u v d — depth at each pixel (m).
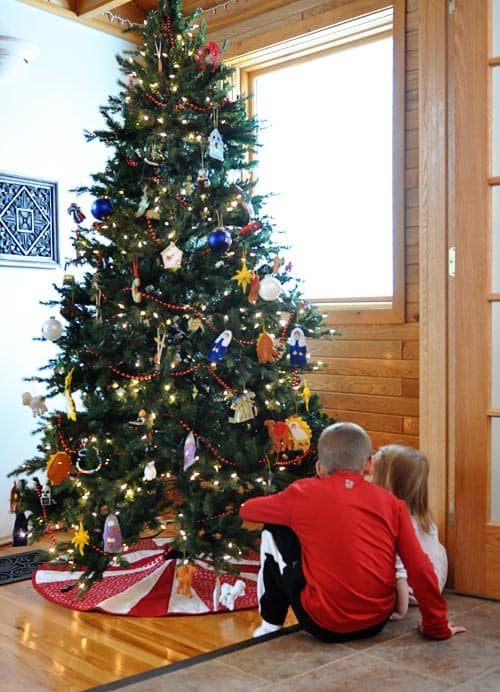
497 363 2.90
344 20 4.10
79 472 3.26
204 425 3.25
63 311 3.41
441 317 3.05
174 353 3.13
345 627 2.32
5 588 3.47
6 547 4.14
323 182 4.39
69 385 3.21
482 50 2.88
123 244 3.25
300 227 4.51
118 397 3.16
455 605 2.78
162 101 3.32
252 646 2.36
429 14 3.05
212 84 3.40
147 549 3.92
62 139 4.50
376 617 2.36
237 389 3.19
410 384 3.90
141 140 3.37
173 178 3.37
